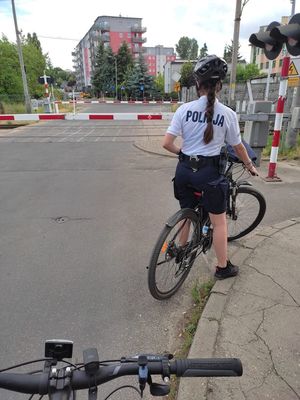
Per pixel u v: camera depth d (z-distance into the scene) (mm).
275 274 3146
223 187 2764
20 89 27438
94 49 105188
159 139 11797
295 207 4945
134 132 14188
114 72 80250
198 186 2732
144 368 977
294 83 7684
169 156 8930
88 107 38281
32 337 2592
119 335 2605
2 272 3457
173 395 2055
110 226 4547
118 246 3980
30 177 7133
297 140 8656
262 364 2182
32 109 23891
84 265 3576
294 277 3102
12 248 3965
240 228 3902
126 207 5250
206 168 2660
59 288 3186
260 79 27594
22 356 2422
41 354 2441
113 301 2998
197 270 3418
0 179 7012
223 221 2957
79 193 5996
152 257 2672
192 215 2939
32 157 9211
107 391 2123
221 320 2568
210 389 2016
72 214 4992
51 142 11734
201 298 2947
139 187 6293
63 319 2779
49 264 3604
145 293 3105
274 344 2340
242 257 3449
